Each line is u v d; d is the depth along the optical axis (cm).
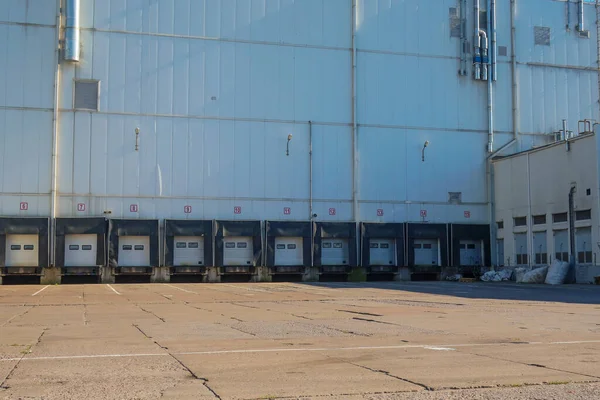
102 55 4216
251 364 952
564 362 965
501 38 4894
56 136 4109
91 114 4172
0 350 1111
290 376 858
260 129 4416
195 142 4309
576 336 1284
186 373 882
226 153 4347
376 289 3412
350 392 759
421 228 4603
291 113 4472
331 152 4516
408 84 4700
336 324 1549
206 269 4250
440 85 4756
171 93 4297
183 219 4247
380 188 4575
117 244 4144
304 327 1480
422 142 4681
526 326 1486
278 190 4406
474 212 4741
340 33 4600
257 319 1698
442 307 2116
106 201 4150
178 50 4325
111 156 4181
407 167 4638
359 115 4588
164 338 1275
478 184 4766
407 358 1003
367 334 1331
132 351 1091
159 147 4253
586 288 3462
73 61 4156
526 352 1064
